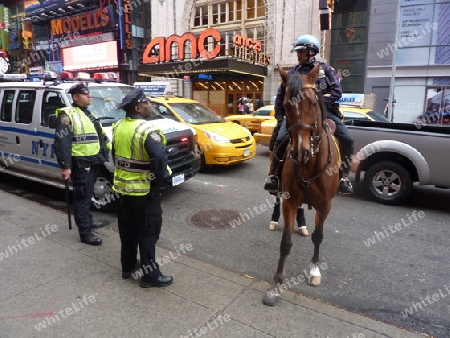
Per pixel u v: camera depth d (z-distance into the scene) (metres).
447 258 4.32
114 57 28.67
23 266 3.87
